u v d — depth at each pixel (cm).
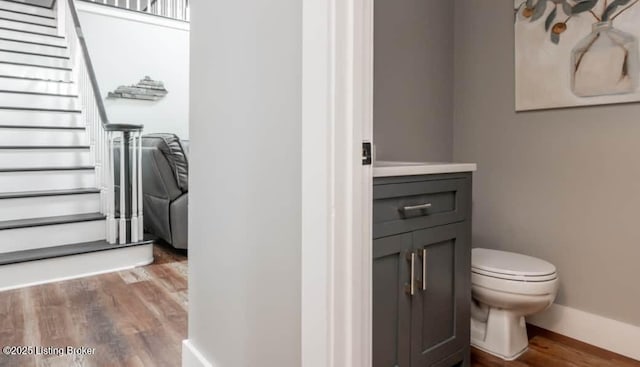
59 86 446
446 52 239
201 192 159
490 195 229
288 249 111
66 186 350
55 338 192
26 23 489
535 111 208
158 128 555
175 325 208
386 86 209
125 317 217
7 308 228
